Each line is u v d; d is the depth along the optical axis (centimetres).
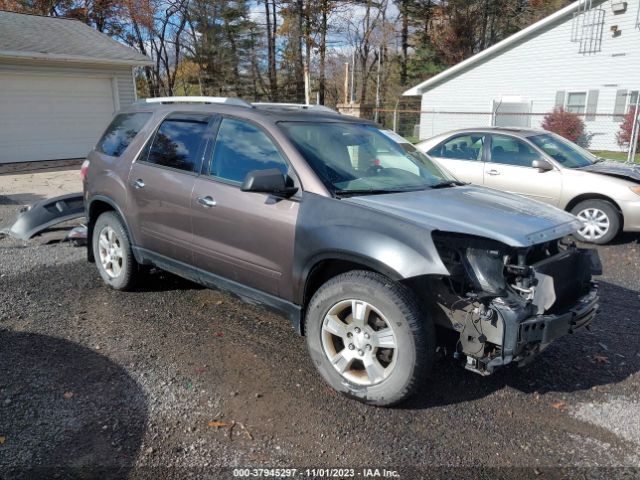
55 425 288
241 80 4181
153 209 431
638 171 730
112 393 322
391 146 430
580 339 418
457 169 829
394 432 294
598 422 309
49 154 1586
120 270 486
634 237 772
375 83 4247
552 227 318
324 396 327
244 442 282
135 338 400
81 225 686
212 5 3819
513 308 280
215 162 396
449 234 292
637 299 512
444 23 3856
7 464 256
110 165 481
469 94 2531
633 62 2050
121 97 1720
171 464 263
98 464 260
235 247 371
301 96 4084
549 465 270
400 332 295
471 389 340
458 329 293
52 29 1750
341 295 315
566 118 2038
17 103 1489
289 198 345
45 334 402
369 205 323
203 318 441
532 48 2311
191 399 319
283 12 3584
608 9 2078
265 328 424
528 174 765
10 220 800
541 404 325
